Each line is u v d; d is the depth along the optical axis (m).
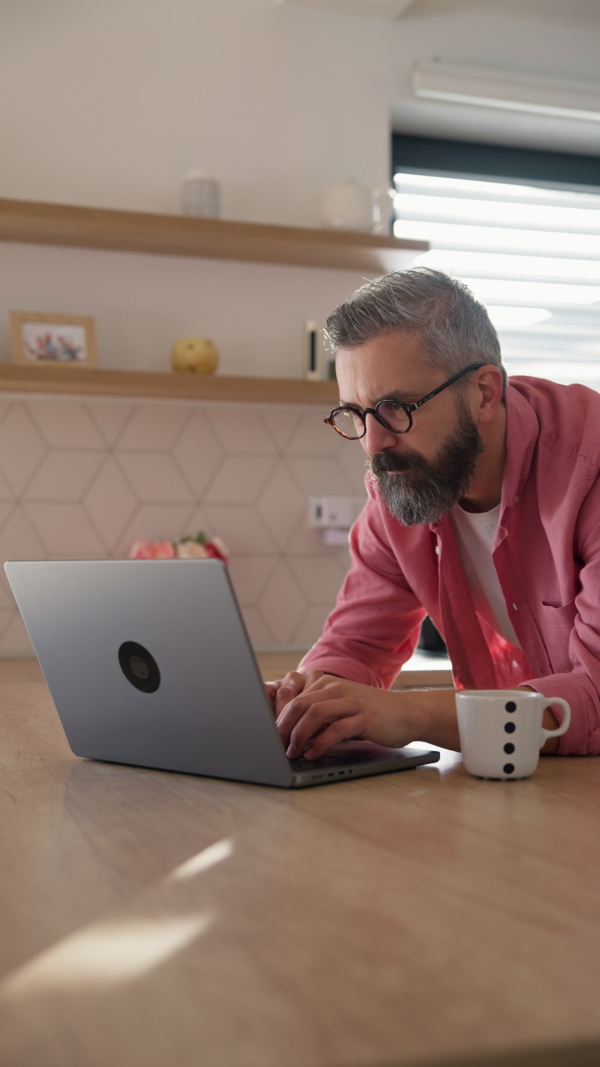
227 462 2.50
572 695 0.95
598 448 1.10
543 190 3.01
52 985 0.40
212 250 2.42
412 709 0.94
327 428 2.59
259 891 0.52
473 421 1.13
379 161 2.65
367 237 2.41
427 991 0.38
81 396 2.38
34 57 2.36
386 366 1.07
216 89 2.51
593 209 2.99
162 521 2.44
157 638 0.82
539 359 2.92
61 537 2.36
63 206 2.17
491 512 1.30
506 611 1.38
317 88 2.60
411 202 2.82
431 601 1.40
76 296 2.38
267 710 0.77
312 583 2.57
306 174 2.59
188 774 0.87
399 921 0.47
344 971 0.41
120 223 2.22
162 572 0.79
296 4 2.56
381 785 0.80
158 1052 0.34
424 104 2.69
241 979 0.40
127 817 0.70
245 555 2.52
